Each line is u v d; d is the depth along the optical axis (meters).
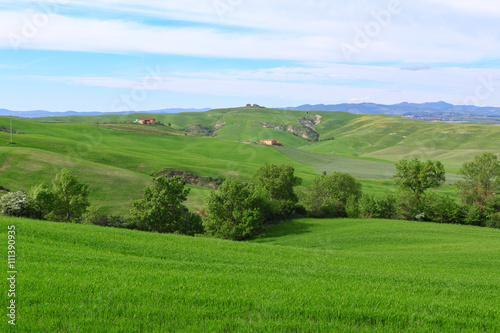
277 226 64.81
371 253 34.19
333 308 10.55
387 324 9.73
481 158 71.00
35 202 48.81
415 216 70.00
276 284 13.76
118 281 12.53
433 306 11.46
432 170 73.12
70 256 17.22
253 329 8.91
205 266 17.59
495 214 64.94
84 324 8.66
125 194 73.12
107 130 162.12
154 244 26.36
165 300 10.62
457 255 34.91
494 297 13.90
